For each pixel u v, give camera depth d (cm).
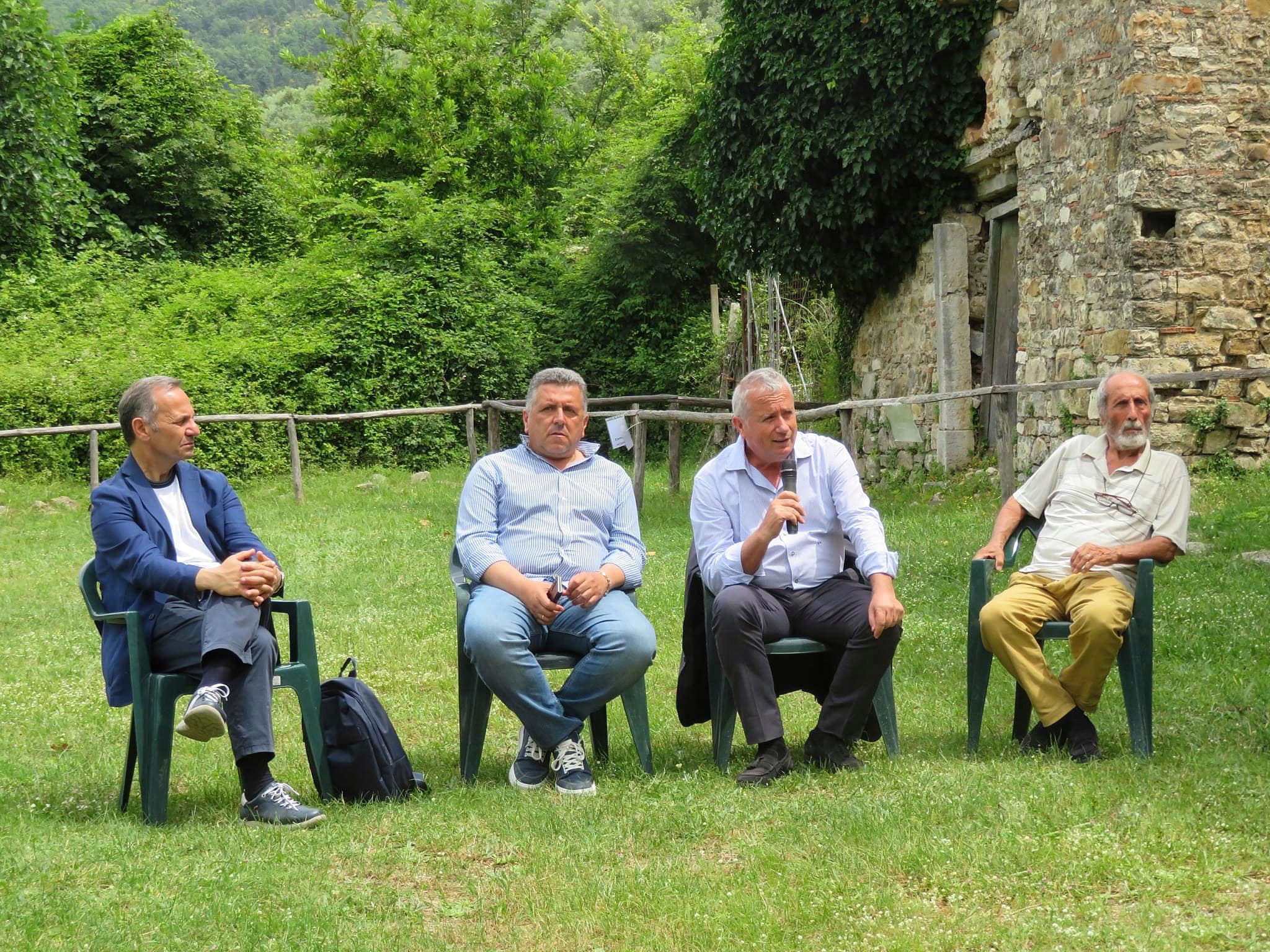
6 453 1499
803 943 292
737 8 1442
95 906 319
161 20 2506
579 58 3462
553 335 2289
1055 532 475
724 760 448
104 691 606
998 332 1309
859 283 1520
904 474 1424
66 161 2094
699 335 2205
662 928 305
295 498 1452
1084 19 1058
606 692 439
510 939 304
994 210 1292
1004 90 1211
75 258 2089
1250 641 575
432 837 375
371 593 866
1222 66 985
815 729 442
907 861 334
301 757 488
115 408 1559
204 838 377
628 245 2228
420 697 587
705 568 452
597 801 408
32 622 800
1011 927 292
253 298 2045
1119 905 304
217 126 2550
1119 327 1010
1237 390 985
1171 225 1003
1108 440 483
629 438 1204
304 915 315
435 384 2036
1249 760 409
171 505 444
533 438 477
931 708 521
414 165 2836
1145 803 365
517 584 441
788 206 1417
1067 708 434
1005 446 996
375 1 3081
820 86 1351
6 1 1881
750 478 463
